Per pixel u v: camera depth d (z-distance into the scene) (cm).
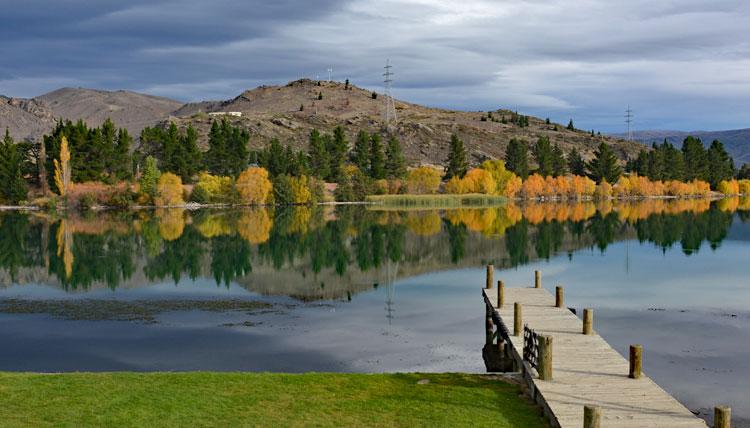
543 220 12100
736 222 11338
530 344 2308
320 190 18012
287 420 1900
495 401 2083
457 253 7356
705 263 6469
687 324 3819
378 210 15562
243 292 4953
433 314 4131
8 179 16300
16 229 10288
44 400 2012
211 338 3544
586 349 2553
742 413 2400
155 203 16162
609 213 14100
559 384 2108
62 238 8919
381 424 1881
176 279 5578
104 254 7281
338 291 4997
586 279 5538
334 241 8575
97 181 16725
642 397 1995
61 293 4931
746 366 2969
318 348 3316
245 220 12156
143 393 2092
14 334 3678
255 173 17150
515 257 7019
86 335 3641
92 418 1878
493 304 3431
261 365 3028
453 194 19600
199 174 18412
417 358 3119
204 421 1880
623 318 3994
